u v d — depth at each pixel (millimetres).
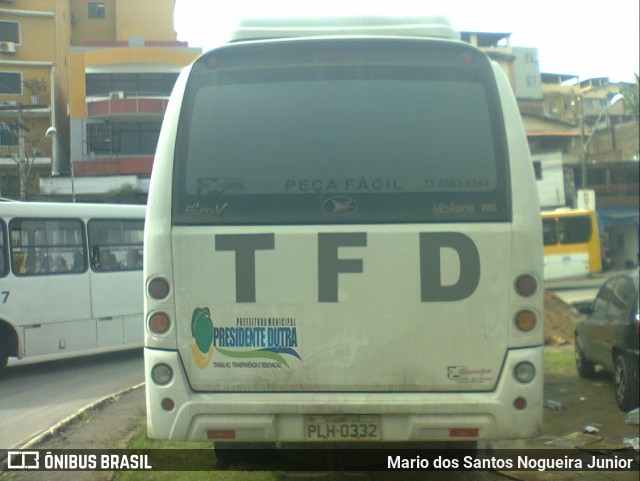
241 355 4137
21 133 16938
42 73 24188
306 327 4121
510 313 4078
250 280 4145
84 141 22578
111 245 10453
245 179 4219
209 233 4176
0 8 24266
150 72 23547
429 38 4348
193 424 4098
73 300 9883
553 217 27562
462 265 4102
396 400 4023
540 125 42875
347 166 4207
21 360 10312
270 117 4293
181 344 4152
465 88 4301
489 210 4156
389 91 4301
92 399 7988
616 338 7461
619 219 40344
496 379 4066
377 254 4117
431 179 4184
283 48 4355
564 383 8789
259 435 4074
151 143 22375
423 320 4094
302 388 4117
